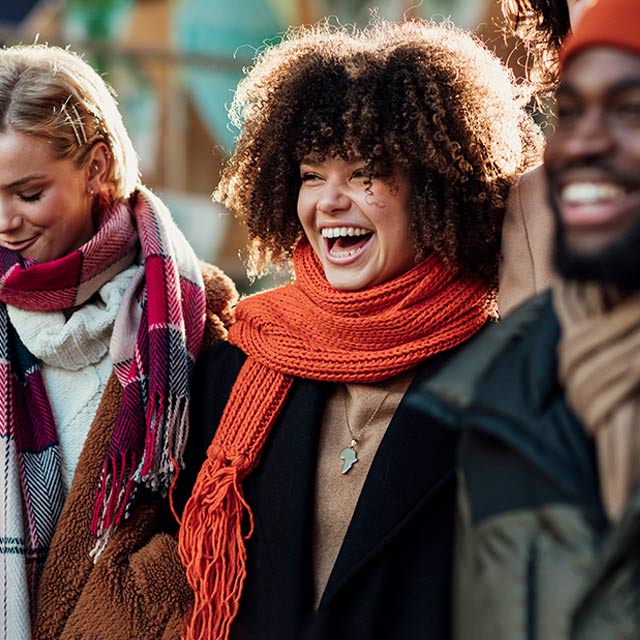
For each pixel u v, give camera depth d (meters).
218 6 6.42
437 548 2.00
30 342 2.35
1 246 2.36
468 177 2.10
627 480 1.22
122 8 6.50
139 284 2.43
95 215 2.46
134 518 2.29
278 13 6.36
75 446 2.37
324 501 2.12
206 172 6.58
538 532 1.27
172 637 2.20
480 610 1.32
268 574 2.10
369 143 2.06
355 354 2.12
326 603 2.00
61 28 6.51
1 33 6.46
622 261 1.25
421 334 2.11
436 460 2.02
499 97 2.17
